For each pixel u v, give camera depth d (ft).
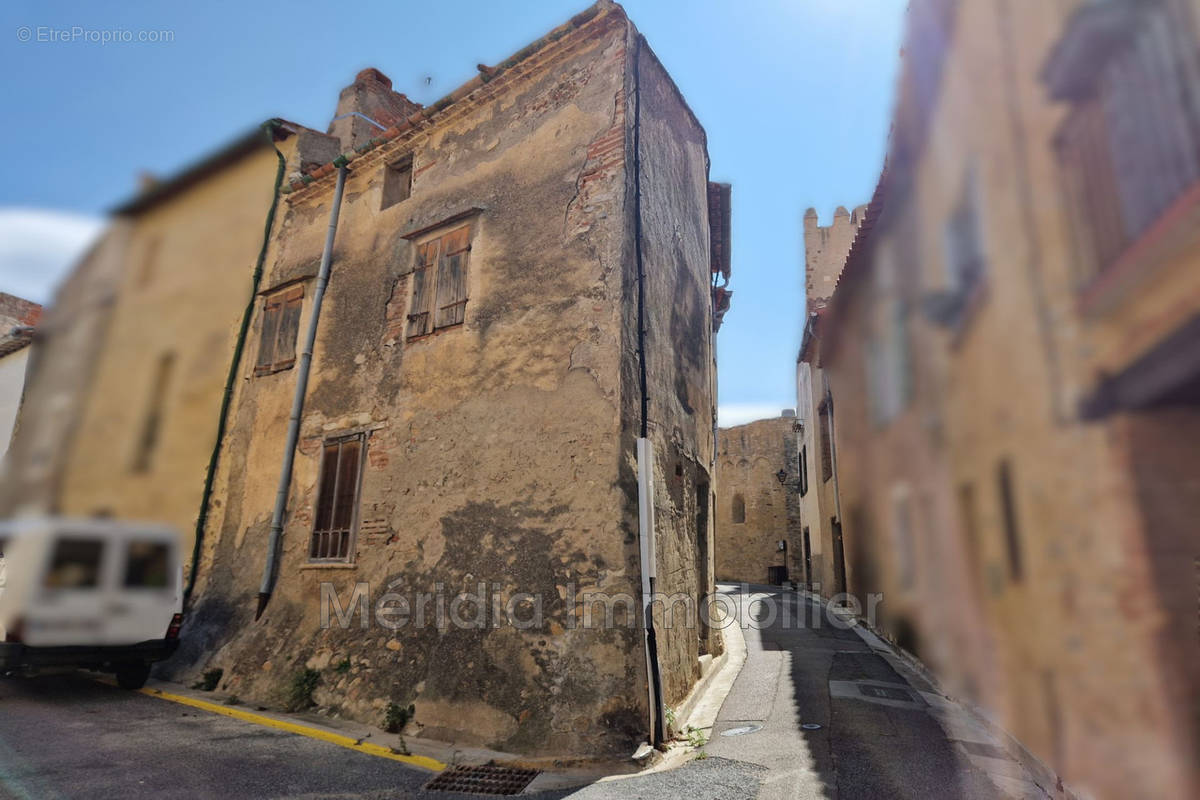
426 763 16.16
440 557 20.92
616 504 18.37
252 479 28.45
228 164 36.52
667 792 13.70
